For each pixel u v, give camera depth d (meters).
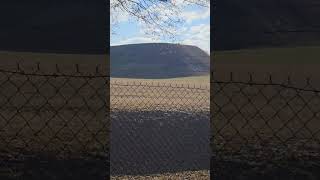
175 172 5.11
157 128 6.93
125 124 6.94
